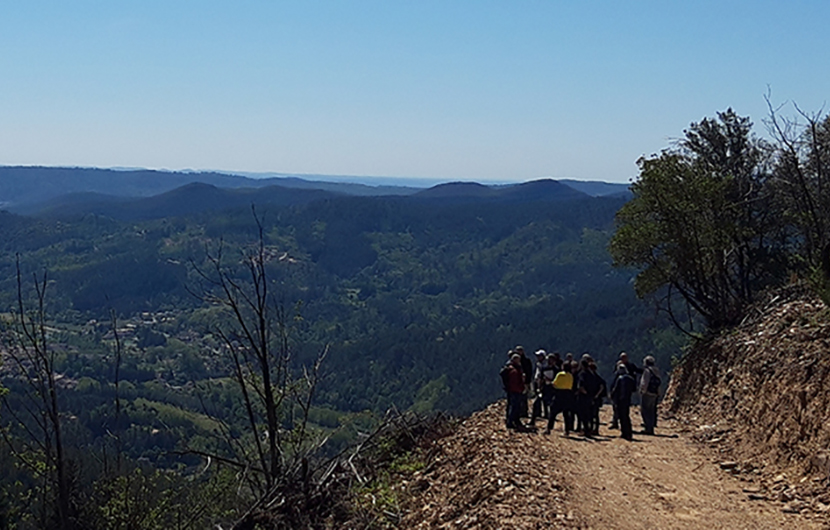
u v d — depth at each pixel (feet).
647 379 53.67
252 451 53.42
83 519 54.08
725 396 55.52
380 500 40.73
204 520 51.29
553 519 30.22
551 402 55.47
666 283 85.30
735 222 86.74
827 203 72.49
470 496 35.22
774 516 30.50
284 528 40.91
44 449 54.70
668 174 79.82
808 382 39.22
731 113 93.56
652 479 37.58
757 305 68.33
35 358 54.29
